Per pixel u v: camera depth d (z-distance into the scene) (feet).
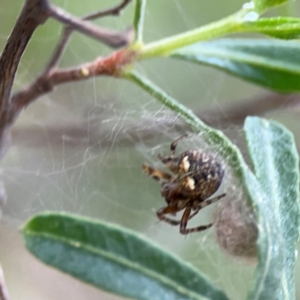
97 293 0.56
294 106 0.58
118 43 0.46
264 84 0.47
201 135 0.47
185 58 0.47
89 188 0.59
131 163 0.59
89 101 0.61
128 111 0.59
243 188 0.43
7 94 0.44
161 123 0.56
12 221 0.56
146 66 0.68
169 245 0.57
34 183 0.59
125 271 0.41
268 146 0.46
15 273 0.56
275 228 0.42
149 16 0.68
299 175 0.46
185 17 0.69
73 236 0.41
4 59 0.43
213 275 0.56
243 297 0.55
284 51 0.47
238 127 0.58
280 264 0.41
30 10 0.43
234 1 0.68
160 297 0.41
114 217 0.58
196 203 0.52
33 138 0.58
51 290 0.57
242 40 0.48
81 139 0.58
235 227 0.45
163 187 0.54
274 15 0.60
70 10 0.64
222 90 0.69
